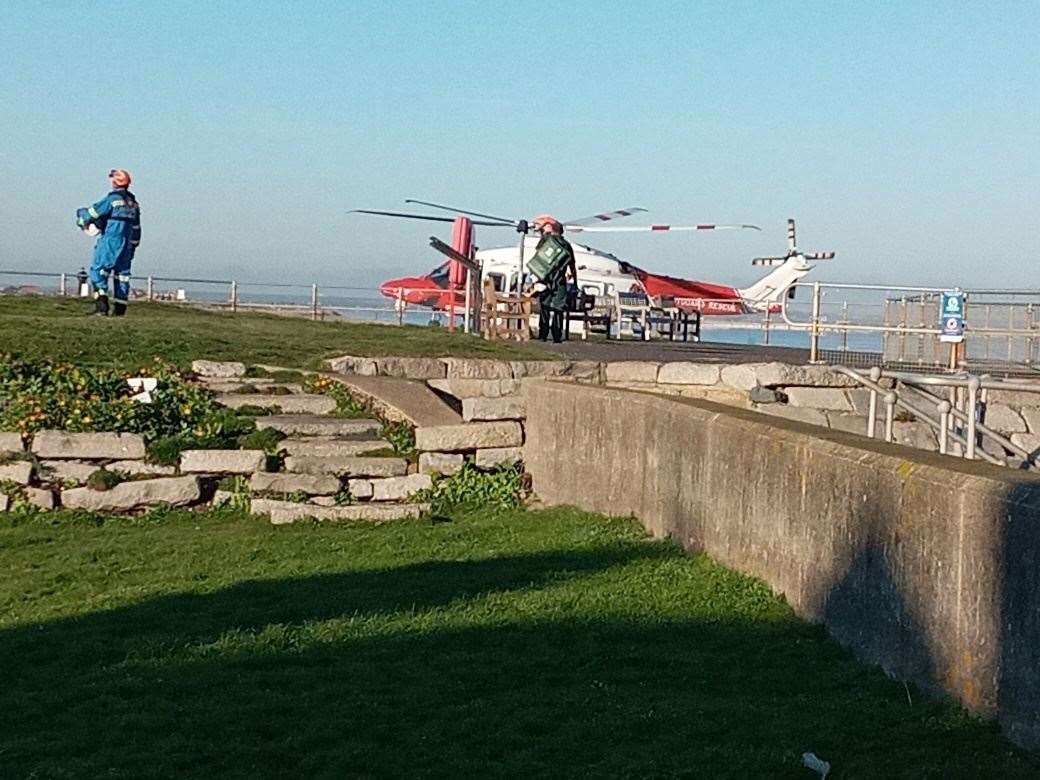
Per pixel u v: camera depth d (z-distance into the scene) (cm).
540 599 927
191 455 1381
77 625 901
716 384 1617
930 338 1981
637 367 1664
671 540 1116
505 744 630
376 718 673
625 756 608
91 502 1331
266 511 1326
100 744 647
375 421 1525
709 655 768
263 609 928
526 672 749
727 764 592
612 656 774
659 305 3550
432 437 1469
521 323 2594
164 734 661
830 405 1583
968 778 559
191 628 876
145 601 965
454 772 595
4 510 1313
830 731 627
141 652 815
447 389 1634
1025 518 583
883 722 634
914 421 1545
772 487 896
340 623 876
